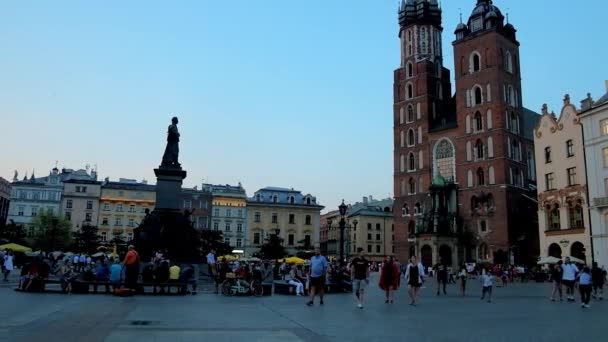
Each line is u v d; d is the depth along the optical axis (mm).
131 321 15156
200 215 127125
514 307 24328
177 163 44688
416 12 113188
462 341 12664
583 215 62375
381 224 154125
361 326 15375
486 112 93938
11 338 11641
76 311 17688
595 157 60812
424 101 106250
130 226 124562
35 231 110875
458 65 100062
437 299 29844
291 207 134250
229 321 15852
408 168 106875
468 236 91562
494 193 89812
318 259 23328
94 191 123938
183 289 28156
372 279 66688
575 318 19016
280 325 15156
